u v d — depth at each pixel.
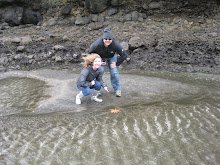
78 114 4.05
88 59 4.38
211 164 2.62
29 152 2.86
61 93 5.61
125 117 3.82
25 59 8.58
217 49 8.05
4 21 11.18
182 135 3.21
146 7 10.50
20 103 4.98
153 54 8.58
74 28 10.49
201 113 3.90
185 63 7.91
